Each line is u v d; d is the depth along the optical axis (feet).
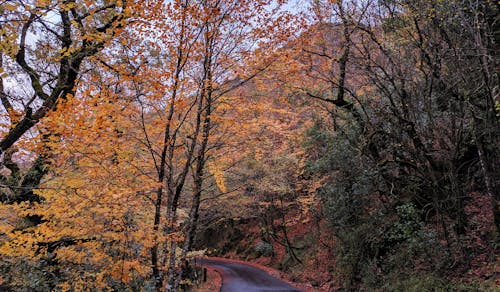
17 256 25.99
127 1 22.30
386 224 42.70
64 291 28.78
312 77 39.29
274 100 30.45
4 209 24.72
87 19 22.85
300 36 26.91
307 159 54.54
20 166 27.35
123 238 25.93
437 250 33.73
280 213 78.38
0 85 25.00
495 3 31.71
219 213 69.92
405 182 40.91
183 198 43.60
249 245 108.47
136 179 26.86
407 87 40.81
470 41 32.58
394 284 36.11
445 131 36.06
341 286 47.16
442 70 38.09
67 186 22.75
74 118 19.44
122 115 23.50
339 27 39.96
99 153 22.34
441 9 32.81
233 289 56.39
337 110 48.70
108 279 30.07
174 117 28.91
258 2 24.93
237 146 30.14
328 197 49.98
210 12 25.43
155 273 28.73
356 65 40.91
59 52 23.20
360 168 43.91
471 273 29.68
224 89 28.40
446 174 35.14
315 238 69.97
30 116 22.59
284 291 53.06
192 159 30.91
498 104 25.54
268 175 55.47
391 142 41.81
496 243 30.50
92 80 23.95
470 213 35.91
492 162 33.27
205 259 110.52
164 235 27.53
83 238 26.03
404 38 37.52
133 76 23.63
